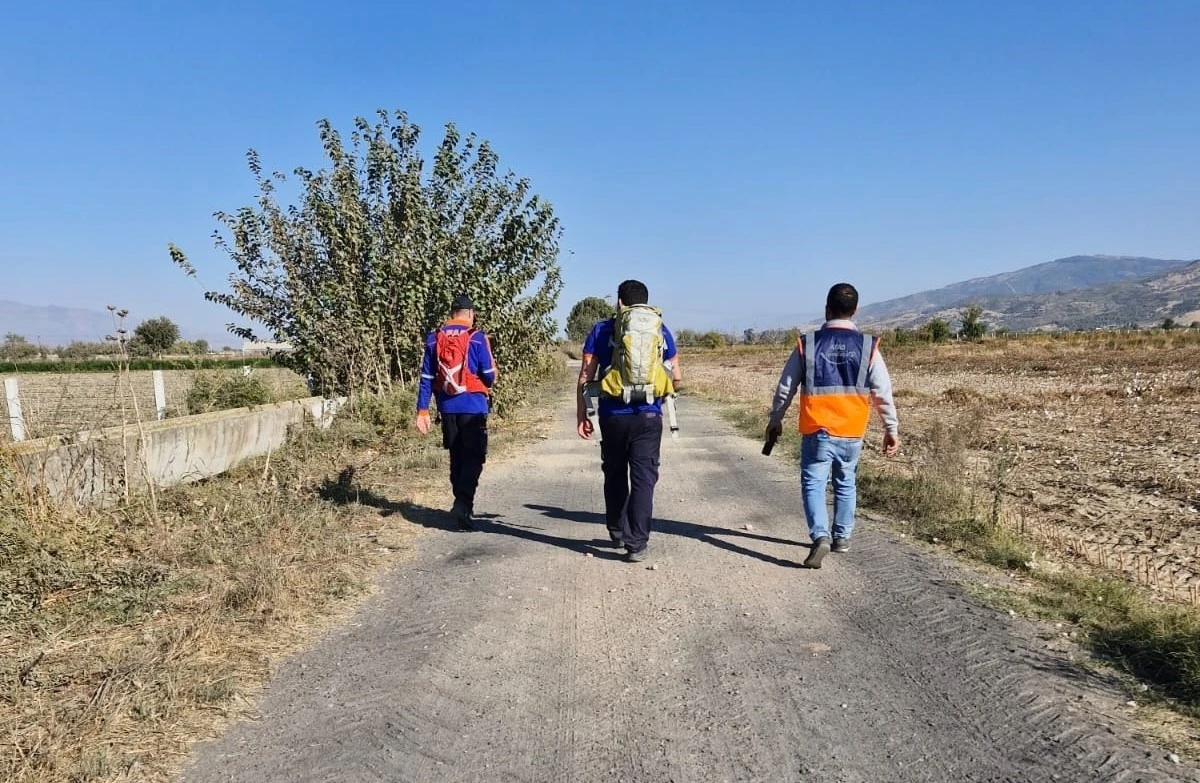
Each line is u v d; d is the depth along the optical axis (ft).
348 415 36.78
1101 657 12.72
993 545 18.89
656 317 18.11
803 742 10.31
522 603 15.76
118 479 21.21
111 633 13.62
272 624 14.30
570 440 40.52
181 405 40.47
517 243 45.16
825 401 17.51
